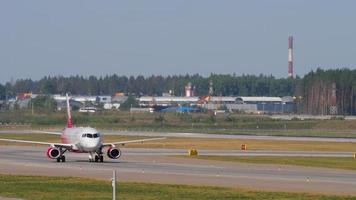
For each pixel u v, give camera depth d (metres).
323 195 148.62
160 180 182.12
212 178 188.12
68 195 149.12
